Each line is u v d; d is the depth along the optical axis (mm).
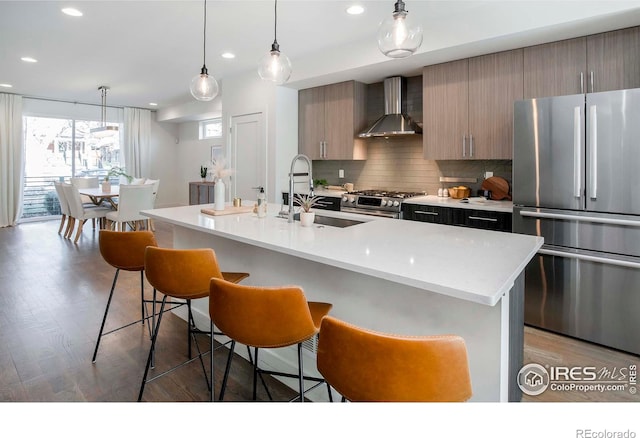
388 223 2701
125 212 5984
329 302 2162
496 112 3656
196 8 3434
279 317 1555
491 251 1862
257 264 2615
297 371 2297
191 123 9586
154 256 2078
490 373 1609
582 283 2859
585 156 2781
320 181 5605
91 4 3375
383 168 5086
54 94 7508
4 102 7383
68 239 6430
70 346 2748
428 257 1737
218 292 1637
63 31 4020
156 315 3305
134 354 2652
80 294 3811
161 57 4914
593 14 2764
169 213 3121
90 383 2293
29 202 8078
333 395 2139
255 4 3330
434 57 3816
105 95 7512
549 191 2955
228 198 5980
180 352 2703
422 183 4742
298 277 2340
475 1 3186
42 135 8125
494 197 4043
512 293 1753
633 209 2611
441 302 1721
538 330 3084
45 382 2295
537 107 2980
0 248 5730
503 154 3633
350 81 4855
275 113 5223
